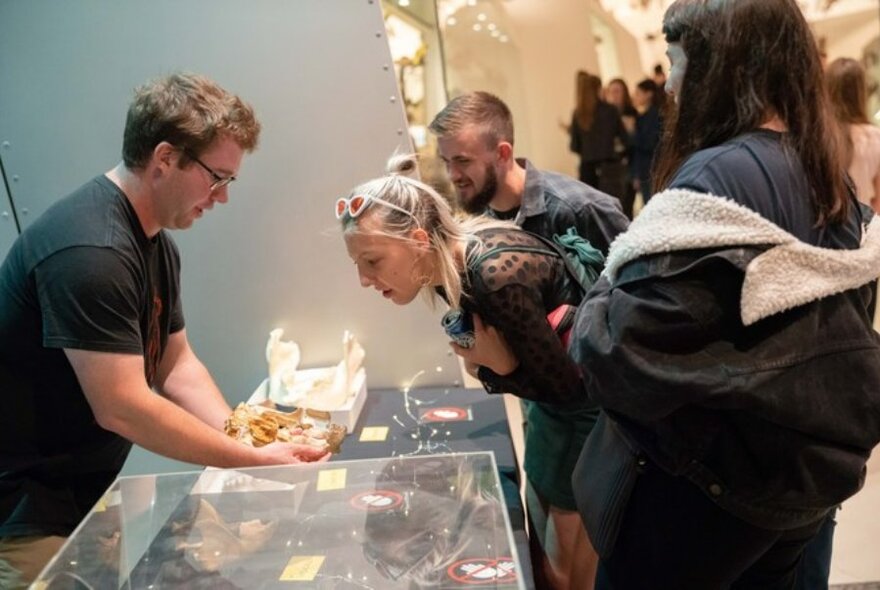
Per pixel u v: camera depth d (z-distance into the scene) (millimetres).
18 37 2092
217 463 1479
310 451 1556
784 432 997
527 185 2018
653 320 968
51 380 1494
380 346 2371
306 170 2230
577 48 4523
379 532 1189
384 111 2193
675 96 1106
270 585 1104
